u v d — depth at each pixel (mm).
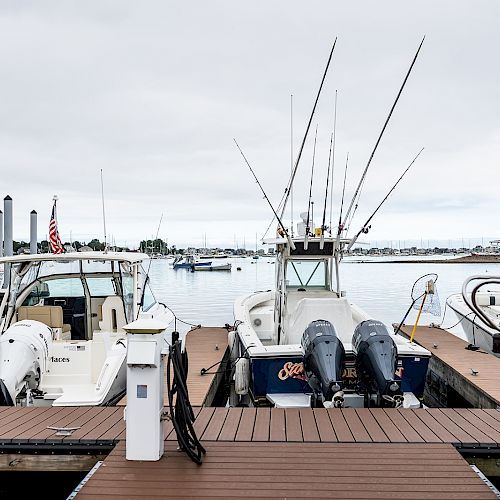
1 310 6570
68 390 5918
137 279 6750
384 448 4180
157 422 4004
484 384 6293
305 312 6496
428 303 7105
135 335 4000
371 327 5551
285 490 3543
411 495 3473
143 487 3590
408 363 5770
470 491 3525
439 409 5145
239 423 4762
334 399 5160
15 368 5477
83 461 4340
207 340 9148
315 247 7289
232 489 3559
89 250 7340
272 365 5781
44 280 7254
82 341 6371
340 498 3439
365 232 6758
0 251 11656
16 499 4754
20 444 4320
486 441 4301
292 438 4391
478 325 8531
